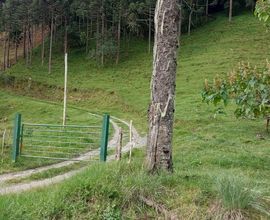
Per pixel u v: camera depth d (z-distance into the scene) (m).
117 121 38.34
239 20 72.31
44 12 78.38
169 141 8.73
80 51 78.56
